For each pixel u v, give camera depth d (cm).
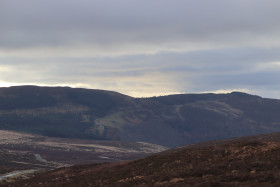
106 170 7281
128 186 5284
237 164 5366
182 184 4609
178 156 6594
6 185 7956
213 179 4703
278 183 4116
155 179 5325
